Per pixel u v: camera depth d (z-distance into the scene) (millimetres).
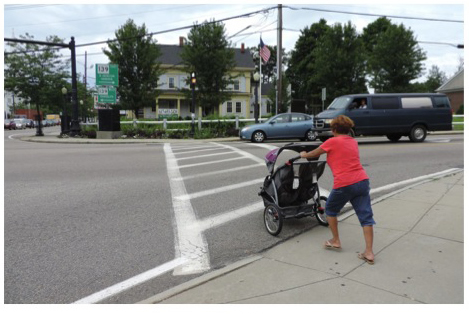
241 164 10992
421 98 16391
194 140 20828
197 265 4195
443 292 3295
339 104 16125
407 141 17266
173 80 43875
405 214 5621
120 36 27688
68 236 5129
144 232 5277
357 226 5223
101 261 4316
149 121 24531
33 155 13727
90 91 57219
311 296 3273
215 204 6691
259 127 18328
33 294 3578
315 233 5031
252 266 3943
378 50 33938
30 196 7336
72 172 9961
